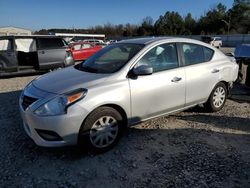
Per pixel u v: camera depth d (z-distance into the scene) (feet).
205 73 16.44
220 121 16.84
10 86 28.07
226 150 13.14
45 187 10.28
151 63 14.10
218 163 11.94
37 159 12.18
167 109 14.87
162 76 14.25
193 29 292.81
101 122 12.37
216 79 17.22
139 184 10.50
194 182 10.60
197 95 16.30
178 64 15.25
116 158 12.34
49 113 11.37
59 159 12.19
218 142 13.98
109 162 12.00
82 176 10.98
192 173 11.19
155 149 13.20
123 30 308.19
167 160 12.19
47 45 34.94
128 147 13.35
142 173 11.21
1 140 14.02
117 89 12.57
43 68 34.71
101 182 10.61
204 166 11.70
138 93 13.28
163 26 295.89
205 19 286.87
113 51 15.17
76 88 11.93
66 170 11.37
